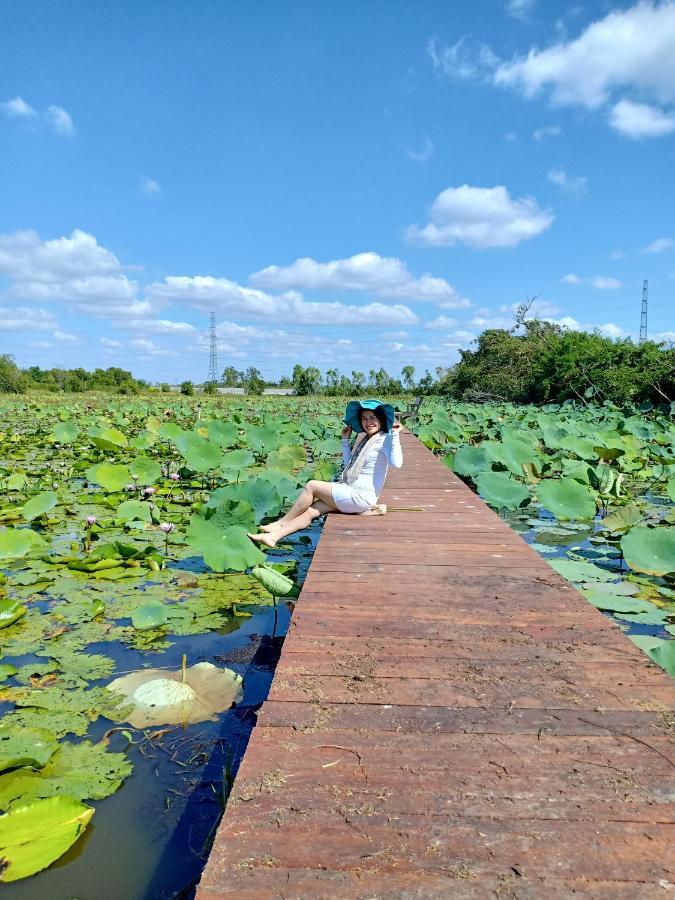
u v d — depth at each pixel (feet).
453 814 5.38
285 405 94.94
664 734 6.60
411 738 6.48
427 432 40.70
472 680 7.70
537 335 91.91
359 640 8.80
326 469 24.07
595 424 50.72
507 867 4.83
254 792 5.62
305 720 6.79
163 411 69.87
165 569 15.51
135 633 11.82
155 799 7.25
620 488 24.35
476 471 26.14
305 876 4.72
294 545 18.19
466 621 9.50
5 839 6.34
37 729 8.55
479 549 13.48
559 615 9.74
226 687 9.72
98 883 6.07
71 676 10.09
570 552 17.66
